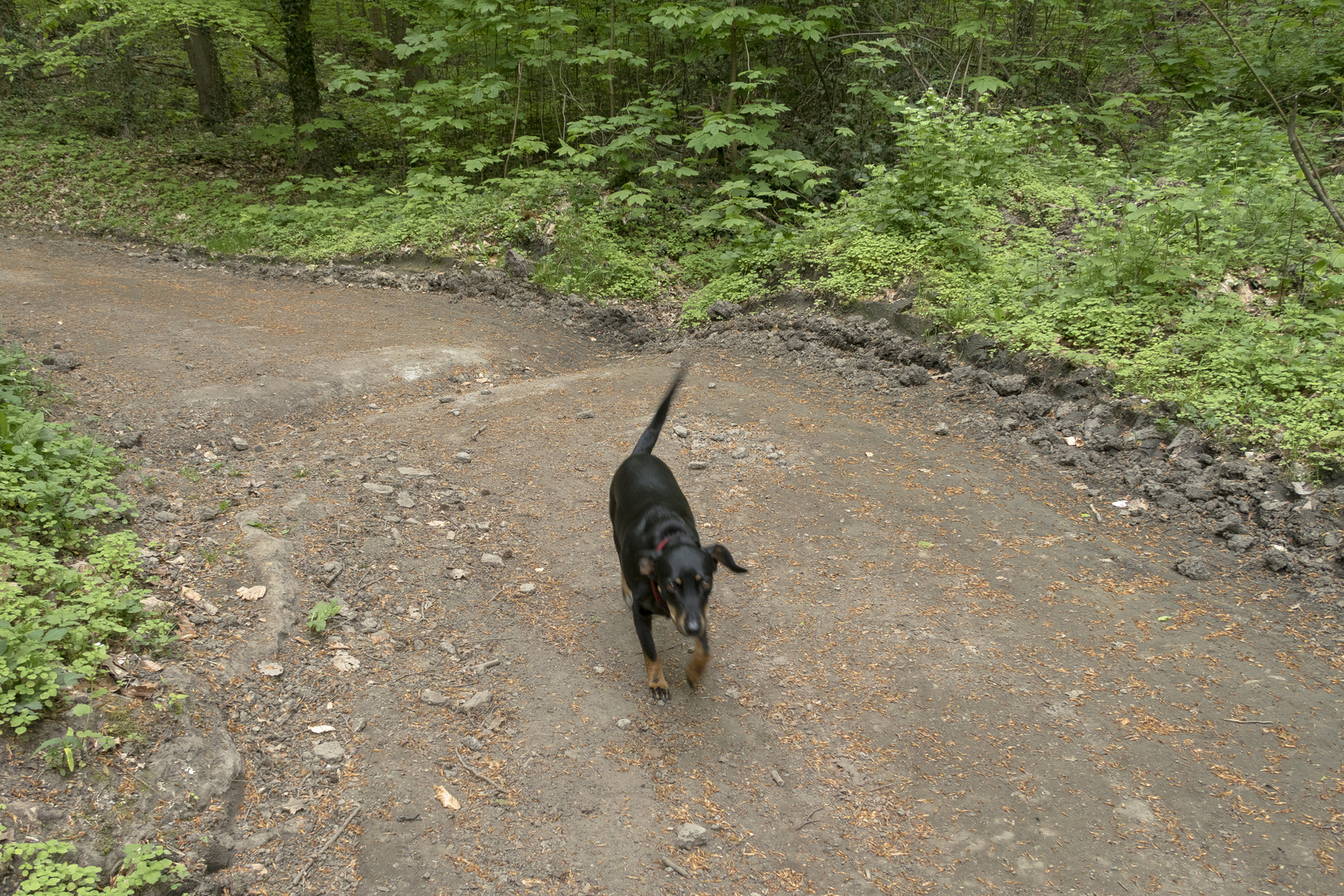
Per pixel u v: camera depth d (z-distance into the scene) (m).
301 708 3.84
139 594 4.00
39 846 2.77
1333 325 6.91
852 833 3.42
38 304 9.36
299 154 16.12
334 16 16.66
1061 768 3.73
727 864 3.26
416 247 12.78
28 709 3.18
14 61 17.55
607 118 15.16
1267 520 5.53
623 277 11.98
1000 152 10.47
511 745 3.78
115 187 15.59
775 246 10.90
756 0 13.33
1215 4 13.85
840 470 6.43
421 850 3.21
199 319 9.43
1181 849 3.32
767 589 5.02
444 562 5.11
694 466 6.41
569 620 4.71
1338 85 12.29
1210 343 7.08
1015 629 4.66
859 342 8.91
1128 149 14.62
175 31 18.88
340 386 7.75
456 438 6.87
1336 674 4.26
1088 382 7.20
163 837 3.03
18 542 4.13
